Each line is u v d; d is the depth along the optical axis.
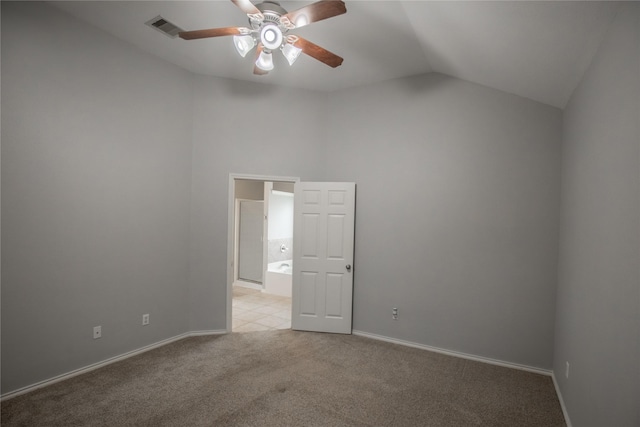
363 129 4.32
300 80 4.24
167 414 2.49
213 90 4.15
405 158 4.04
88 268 3.12
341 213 4.32
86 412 2.49
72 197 2.99
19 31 2.62
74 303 3.03
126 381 2.97
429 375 3.23
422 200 3.94
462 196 3.72
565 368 2.73
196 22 3.03
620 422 1.58
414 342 3.96
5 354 2.61
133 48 3.45
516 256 3.46
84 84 3.05
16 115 2.62
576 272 2.51
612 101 1.82
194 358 3.47
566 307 2.81
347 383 3.03
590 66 2.28
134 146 3.48
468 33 2.65
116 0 2.73
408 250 4.01
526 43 2.43
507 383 3.10
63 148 2.91
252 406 2.62
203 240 4.14
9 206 2.60
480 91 3.65
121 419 2.42
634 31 1.55
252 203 7.20
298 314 4.41
